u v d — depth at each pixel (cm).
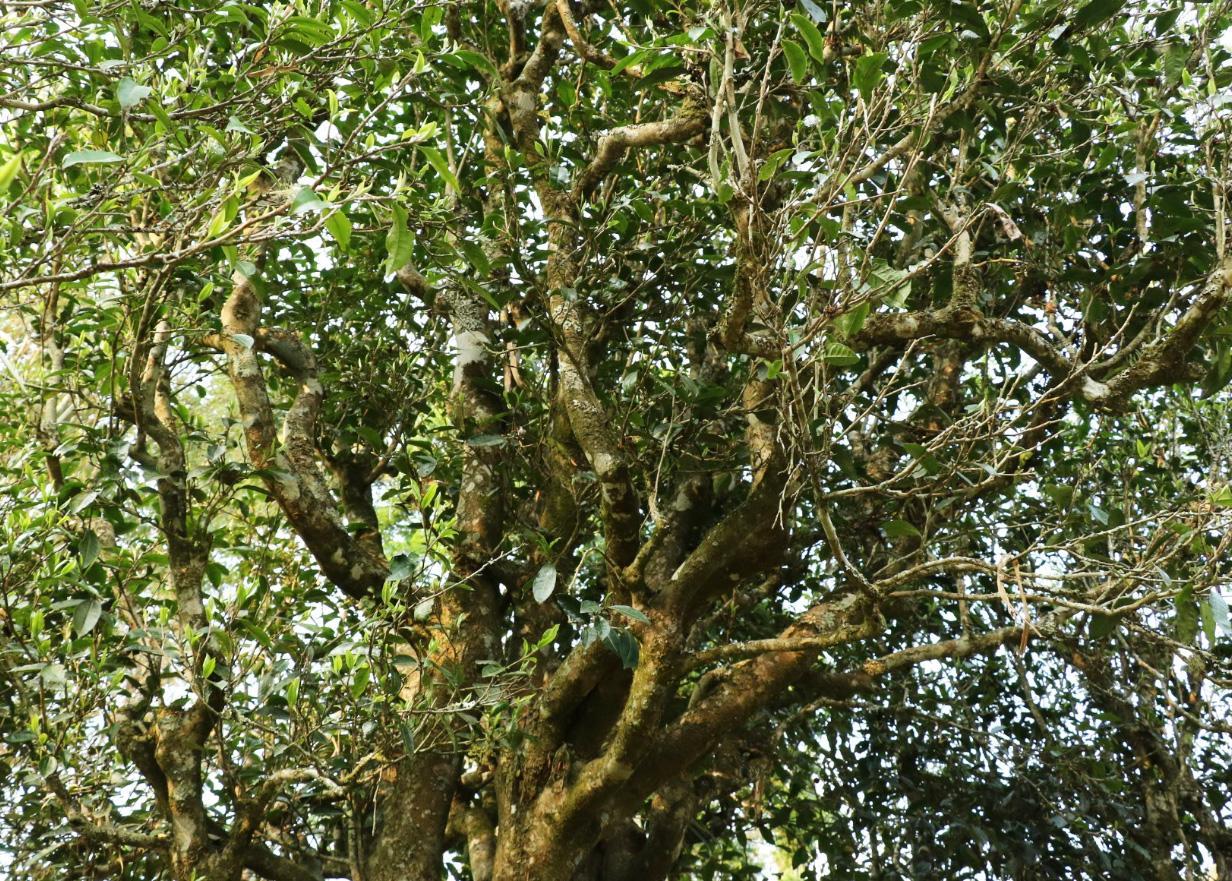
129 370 456
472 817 556
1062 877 691
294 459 567
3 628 463
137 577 549
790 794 748
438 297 638
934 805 716
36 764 481
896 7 422
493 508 588
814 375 364
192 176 363
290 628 515
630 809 493
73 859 517
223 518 720
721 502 634
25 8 317
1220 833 698
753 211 345
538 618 566
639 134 521
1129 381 441
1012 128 545
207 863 463
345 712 469
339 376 628
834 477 637
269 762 492
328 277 686
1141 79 510
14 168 161
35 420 546
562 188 548
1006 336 484
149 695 494
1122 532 455
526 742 498
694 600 484
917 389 690
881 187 524
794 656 506
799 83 333
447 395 664
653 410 564
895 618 704
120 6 350
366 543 618
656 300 616
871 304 359
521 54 598
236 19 371
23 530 441
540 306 549
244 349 551
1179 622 354
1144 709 719
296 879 500
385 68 425
